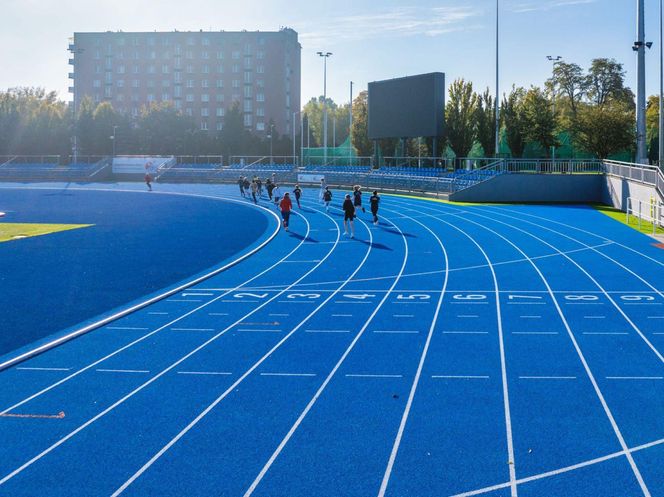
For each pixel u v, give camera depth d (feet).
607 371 37.73
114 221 122.83
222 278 67.92
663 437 28.91
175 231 107.55
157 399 34.12
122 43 420.77
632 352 41.27
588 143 192.44
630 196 123.03
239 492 24.71
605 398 33.55
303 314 52.29
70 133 307.78
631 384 35.55
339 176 200.75
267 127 417.08
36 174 263.29
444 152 198.70
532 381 36.22
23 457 27.71
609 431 29.58
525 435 29.27
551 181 148.97
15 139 300.61
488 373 37.65
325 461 27.07
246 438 29.35
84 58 422.82
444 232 99.66
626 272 67.46
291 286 63.52
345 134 453.99
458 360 40.09
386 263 75.36
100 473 26.27
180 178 254.27
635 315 50.42
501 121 190.19
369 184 188.03
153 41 419.33
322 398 34.04
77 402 33.81
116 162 267.59
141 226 114.73
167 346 43.68
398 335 45.88
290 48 428.15
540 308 53.11
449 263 74.49
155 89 420.77
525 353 41.34
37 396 34.65
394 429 30.09
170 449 28.32
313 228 108.06
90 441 29.17
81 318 51.34
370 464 26.76
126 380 37.06
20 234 104.32
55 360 40.73
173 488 25.05
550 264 72.54
